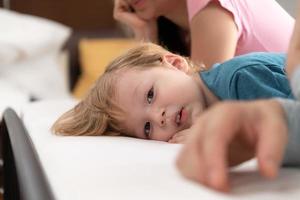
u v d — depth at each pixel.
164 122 0.80
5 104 1.90
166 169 0.46
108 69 0.93
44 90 2.40
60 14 2.72
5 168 0.88
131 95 0.85
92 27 2.79
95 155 0.55
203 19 1.10
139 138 0.81
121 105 0.85
